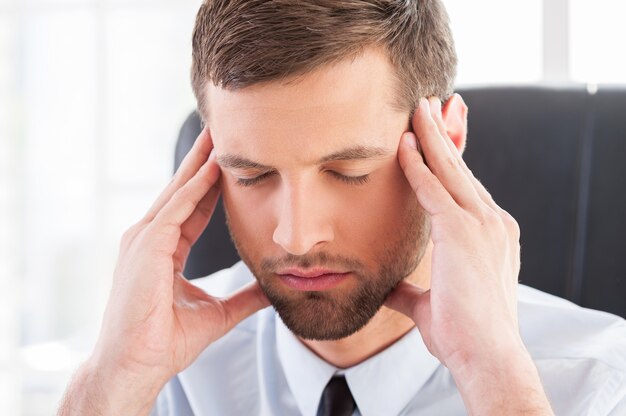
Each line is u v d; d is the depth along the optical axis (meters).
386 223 0.86
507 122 1.23
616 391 1.02
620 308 1.17
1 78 2.47
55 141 2.49
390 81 0.83
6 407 2.51
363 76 0.79
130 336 0.93
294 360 1.07
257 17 0.76
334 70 0.76
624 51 1.81
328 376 1.04
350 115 0.78
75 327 2.51
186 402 1.17
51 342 2.52
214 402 1.13
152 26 2.43
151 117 2.45
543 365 1.05
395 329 1.01
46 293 2.51
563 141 1.21
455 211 0.87
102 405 0.93
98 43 2.45
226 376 1.15
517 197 1.22
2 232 2.51
